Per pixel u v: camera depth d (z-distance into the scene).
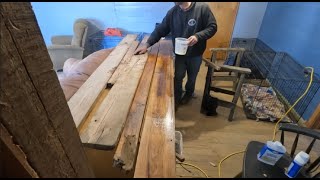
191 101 2.46
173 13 1.87
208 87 2.14
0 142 0.31
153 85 1.24
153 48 1.87
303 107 2.15
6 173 0.35
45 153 0.41
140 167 0.69
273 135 1.95
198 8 1.79
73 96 1.04
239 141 1.87
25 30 0.33
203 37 1.74
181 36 1.91
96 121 0.87
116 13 3.56
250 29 3.59
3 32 0.29
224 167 1.60
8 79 0.31
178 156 0.98
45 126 0.40
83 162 0.58
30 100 0.36
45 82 0.39
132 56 1.66
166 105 1.04
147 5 3.46
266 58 2.87
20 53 0.32
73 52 2.94
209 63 1.98
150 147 0.77
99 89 1.13
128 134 0.82
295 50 2.49
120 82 1.21
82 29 3.12
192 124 2.07
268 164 1.13
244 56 2.88
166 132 0.85
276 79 2.67
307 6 2.28
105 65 1.47
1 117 0.31
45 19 3.61
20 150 0.35
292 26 2.57
